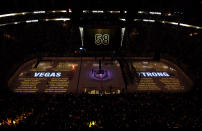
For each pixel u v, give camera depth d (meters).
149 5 35.81
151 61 37.81
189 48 34.97
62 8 36.94
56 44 39.69
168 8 33.75
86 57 37.81
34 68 34.16
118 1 35.50
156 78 31.08
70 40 40.00
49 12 36.72
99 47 25.72
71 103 19.22
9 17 32.16
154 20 35.84
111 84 29.00
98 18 25.19
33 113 17.06
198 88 24.81
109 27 24.53
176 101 20.09
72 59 38.03
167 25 34.72
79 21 24.83
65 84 28.84
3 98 21.06
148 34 39.72
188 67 31.98
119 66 35.19
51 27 39.97
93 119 15.83
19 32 36.25
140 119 15.75
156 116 16.41
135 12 25.80
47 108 18.09
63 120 15.56
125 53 38.44
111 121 15.48
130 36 39.00
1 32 32.69
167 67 35.31
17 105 18.89
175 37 37.19
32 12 35.16
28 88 27.47
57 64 36.06
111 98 20.75
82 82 29.52
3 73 28.94
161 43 38.06
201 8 30.72
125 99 20.38
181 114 17.09
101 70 33.25
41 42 39.41
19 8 33.28
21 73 32.16
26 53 36.81
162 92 24.58
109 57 37.72
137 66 35.44
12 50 34.69
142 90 27.45
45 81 29.61
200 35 29.75
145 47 39.69
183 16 31.73
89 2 36.09
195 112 17.61
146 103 19.25
